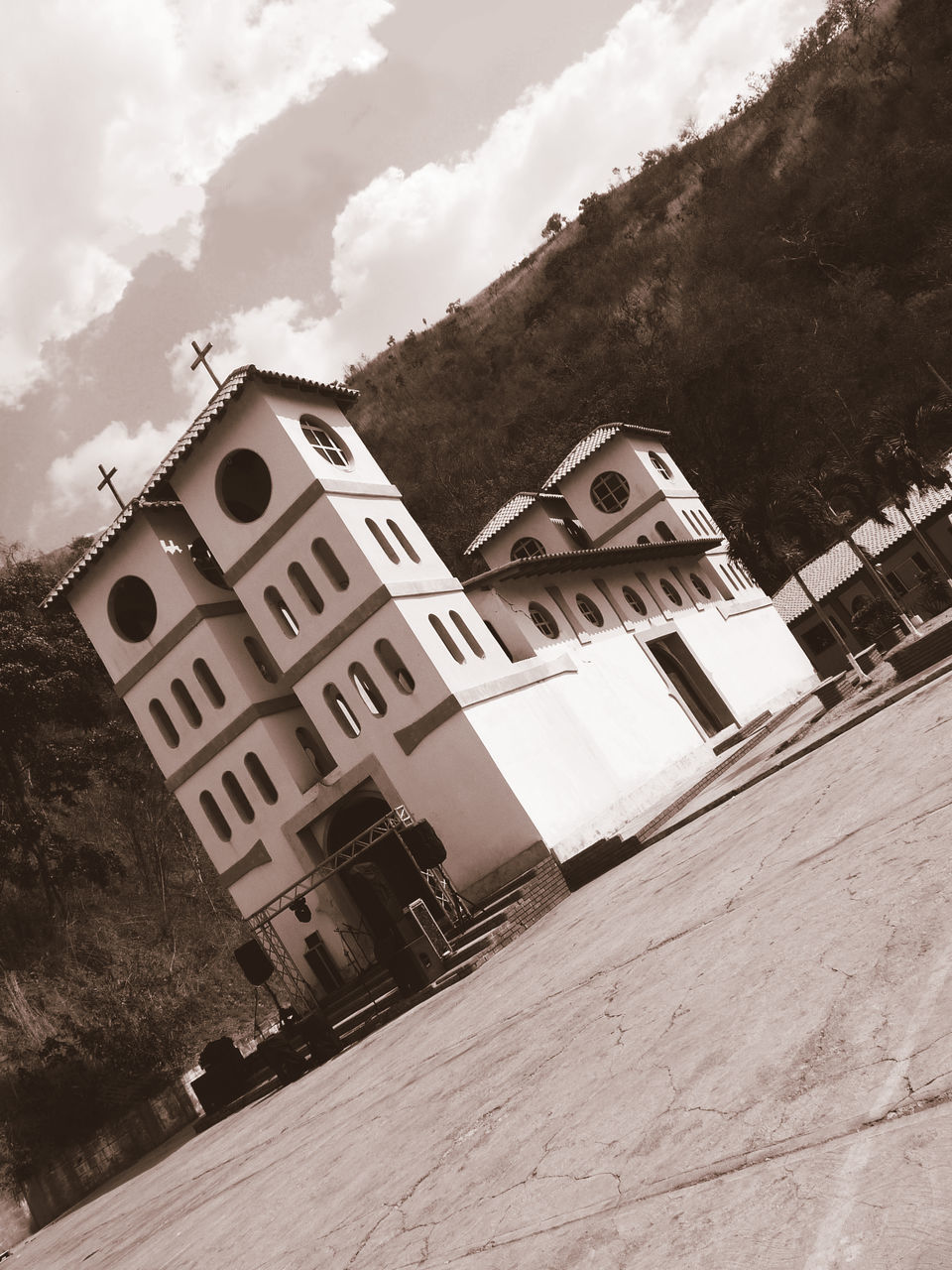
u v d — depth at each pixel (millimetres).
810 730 20797
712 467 60062
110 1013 26469
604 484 38531
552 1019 9000
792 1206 3625
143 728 24062
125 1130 23359
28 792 35156
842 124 80062
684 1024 6305
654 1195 4355
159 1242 10719
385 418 92562
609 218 96688
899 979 4902
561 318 88250
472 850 20391
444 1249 5320
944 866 6051
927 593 43094
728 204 80812
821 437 57188
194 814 23500
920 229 67562
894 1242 3119
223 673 22781
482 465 74250
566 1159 5445
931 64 78062
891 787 9375
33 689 33500
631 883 14836
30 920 31453
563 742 23094
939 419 31266
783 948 6469
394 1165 7836
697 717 32094
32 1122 22438
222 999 29125
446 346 97500
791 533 29938
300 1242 7398
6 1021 25703
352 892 21250
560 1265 4215
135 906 33406
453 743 20516
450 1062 10281
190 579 23391
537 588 27531
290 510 21984
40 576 38312
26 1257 16766
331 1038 17906
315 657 21891
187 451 22781
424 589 22297
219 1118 19516
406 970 17453
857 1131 3846
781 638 41375
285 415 22500
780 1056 4898
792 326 63938
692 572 37719
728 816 15266
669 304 75625
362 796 21859
